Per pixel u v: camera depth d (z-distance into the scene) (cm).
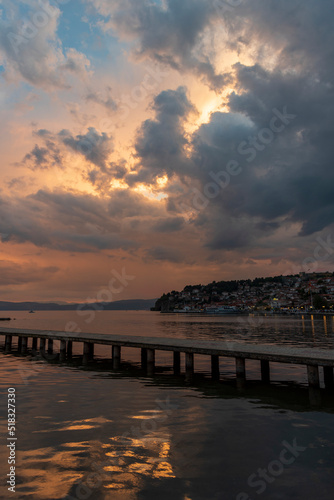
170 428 789
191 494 489
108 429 777
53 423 818
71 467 576
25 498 473
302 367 1762
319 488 508
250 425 817
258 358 1375
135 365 1884
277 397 1130
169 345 1673
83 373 1617
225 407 992
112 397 1106
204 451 652
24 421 834
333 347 2706
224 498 478
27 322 8925
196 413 922
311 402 1062
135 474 552
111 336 2206
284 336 4016
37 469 566
